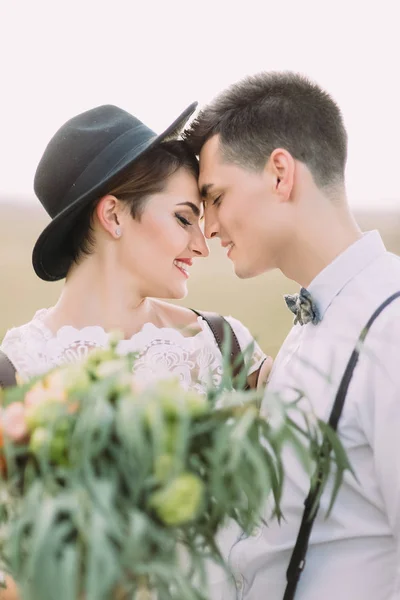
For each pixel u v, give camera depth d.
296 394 1.33
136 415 0.76
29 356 1.43
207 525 0.87
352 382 1.24
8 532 0.77
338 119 1.45
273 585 1.31
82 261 1.53
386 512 1.22
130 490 0.77
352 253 1.36
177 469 0.76
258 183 1.42
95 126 1.50
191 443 0.83
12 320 3.38
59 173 1.50
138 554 0.73
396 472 1.17
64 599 0.68
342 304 1.34
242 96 1.46
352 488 1.24
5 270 3.37
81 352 1.45
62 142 1.51
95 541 0.69
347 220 1.43
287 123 1.40
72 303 1.52
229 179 1.43
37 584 0.70
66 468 0.79
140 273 1.50
